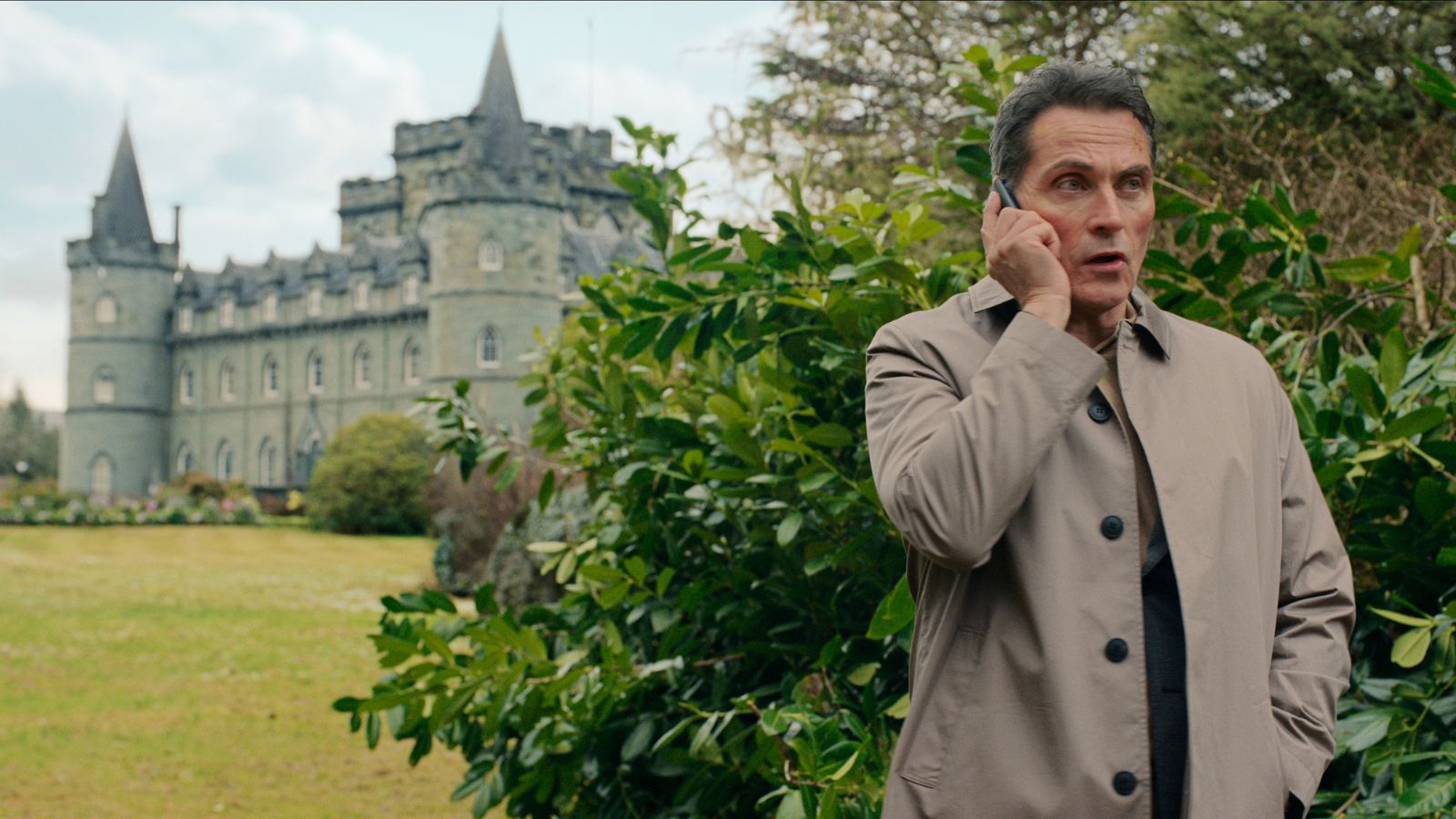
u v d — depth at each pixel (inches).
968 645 58.1
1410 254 109.8
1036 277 57.0
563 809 134.1
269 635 584.7
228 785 291.0
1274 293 111.6
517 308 2447.1
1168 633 56.7
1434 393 103.9
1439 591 98.9
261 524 1749.5
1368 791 95.0
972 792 56.0
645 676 117.3
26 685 436.5
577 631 133.4
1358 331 139.0
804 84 458.0
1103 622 55.2
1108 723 54.2
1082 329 62.1
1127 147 59.0
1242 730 55.1
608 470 137.3
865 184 413.1
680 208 134.4
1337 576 62.2
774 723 84.2
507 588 525.7
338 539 1501.0
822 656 104.8
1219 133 314.7
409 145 3129.9
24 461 3735.2
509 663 116.0
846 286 108.0
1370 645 105.8
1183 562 55.9
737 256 130.4
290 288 2950.3
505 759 128.5
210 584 884.0
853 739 99.0
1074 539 56.4
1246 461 60.2
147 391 3112.7
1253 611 57.4
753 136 400.8
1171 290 114.5
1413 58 93.2
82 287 3100.4
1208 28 352.8
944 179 114.9
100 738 345.4
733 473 113.1
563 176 2925.7
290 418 2891.2
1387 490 101.2
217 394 3063.5
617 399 131.2
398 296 2696.9
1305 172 246.5
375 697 116.3
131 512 1681.8
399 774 301.0
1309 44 340.2
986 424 53.9
